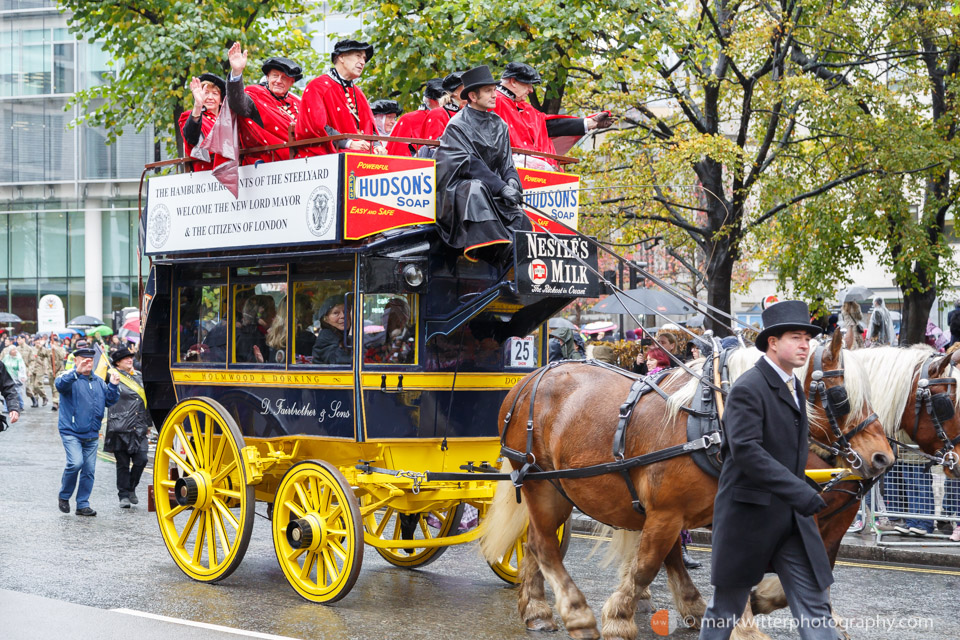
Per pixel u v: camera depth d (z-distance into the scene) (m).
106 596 7.41
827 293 18.06
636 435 6.08
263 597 7.54
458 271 7.46
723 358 5.88
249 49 15.64
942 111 17.47
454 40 13.49
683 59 15.86
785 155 16.70
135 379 12.16
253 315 8.11
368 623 6.78
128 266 46.94
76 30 16.41
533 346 8.04
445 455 7.55
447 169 7.32
